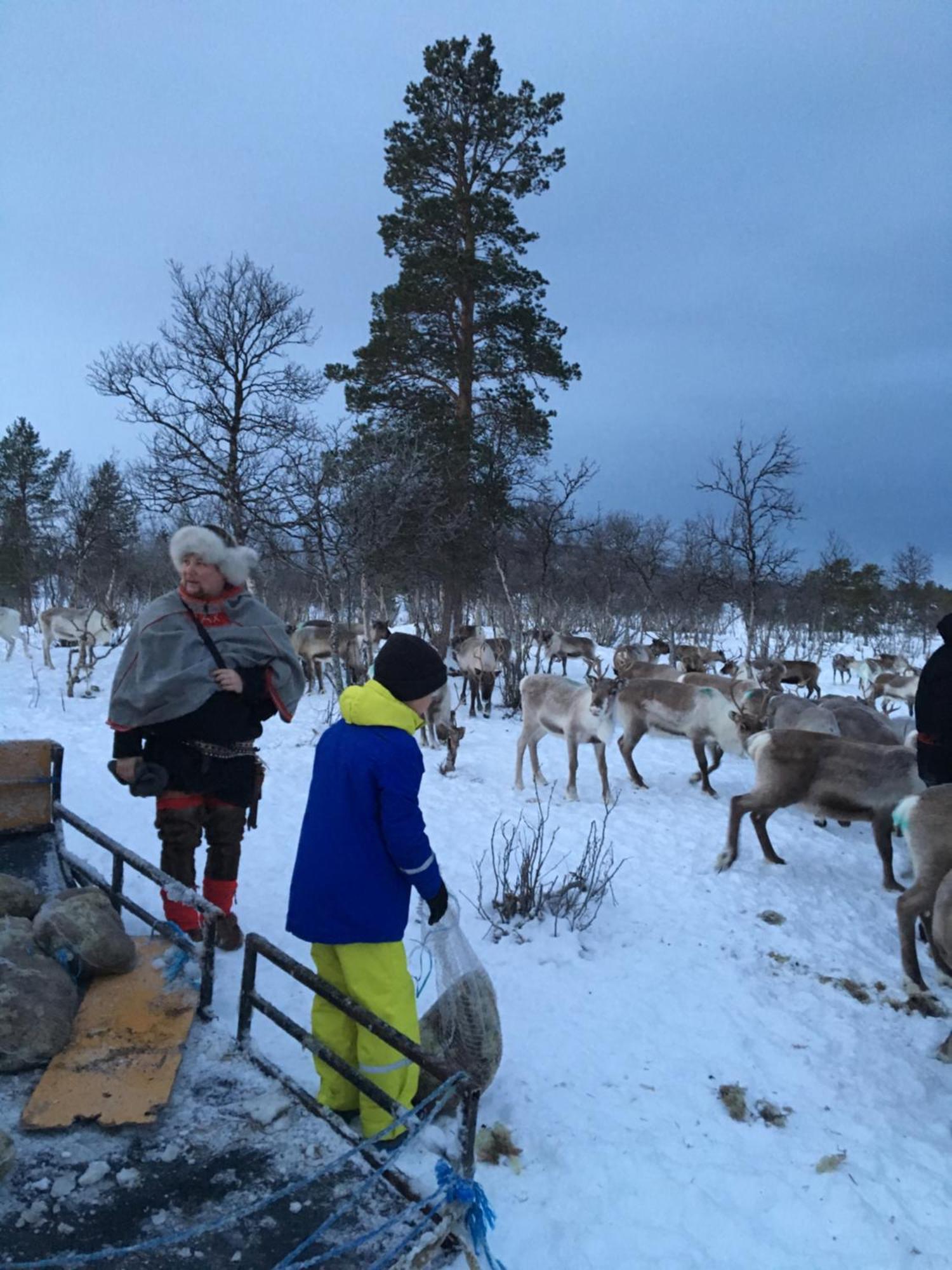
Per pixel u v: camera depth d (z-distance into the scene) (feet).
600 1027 13.78
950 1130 12.29
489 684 45.37
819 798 21.58
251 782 13.37
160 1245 7.05
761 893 20.25
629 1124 11.28
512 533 69.67
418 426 62.75
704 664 72.28
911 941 16.25
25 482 111.34
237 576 13.01
